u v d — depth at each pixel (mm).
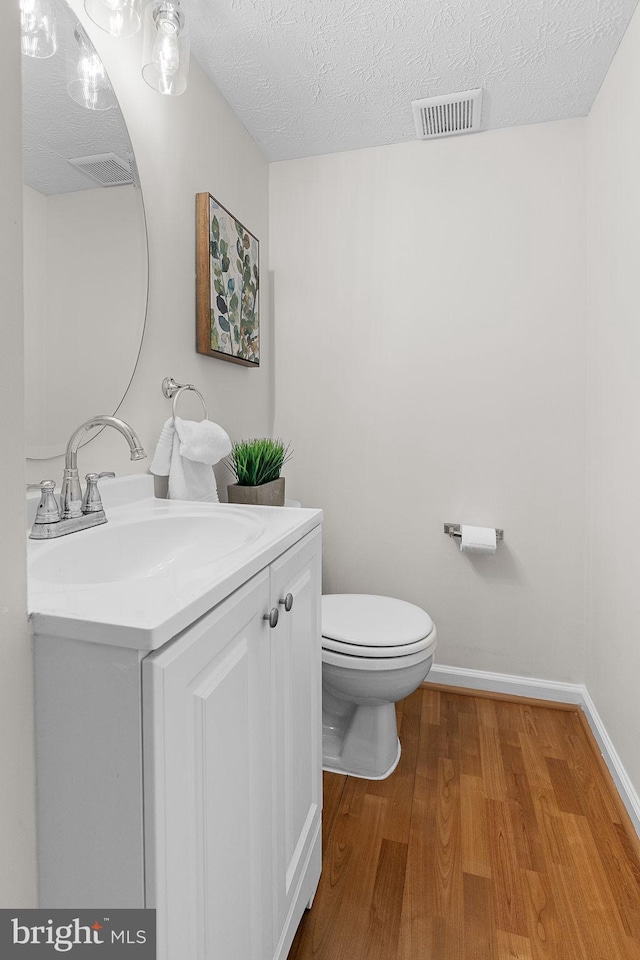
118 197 1283
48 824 616
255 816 841
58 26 1089
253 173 2156
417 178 2158
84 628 574
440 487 2193
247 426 2146
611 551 1714
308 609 1126
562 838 1386
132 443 1023
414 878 1261
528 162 2041
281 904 973
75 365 1160
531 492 2098
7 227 555
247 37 1569
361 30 1540
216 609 706
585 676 2051
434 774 1652
